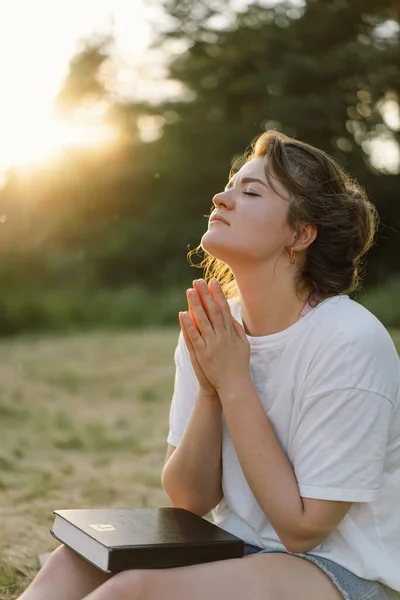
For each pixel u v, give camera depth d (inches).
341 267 83.1
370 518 77.3
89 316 639.1
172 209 944.9
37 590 75.7
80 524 75.7
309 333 79.0
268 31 820.0
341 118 789.2
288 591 72.6
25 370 349.7
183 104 909.8
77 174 925.2
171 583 69.3
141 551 70.3
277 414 80.7
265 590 71.7
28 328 596.1
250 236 79.7
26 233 890.1
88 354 406.3
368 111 798.5
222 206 81.7
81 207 930.1
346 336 76.5
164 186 940.0
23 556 122.3
